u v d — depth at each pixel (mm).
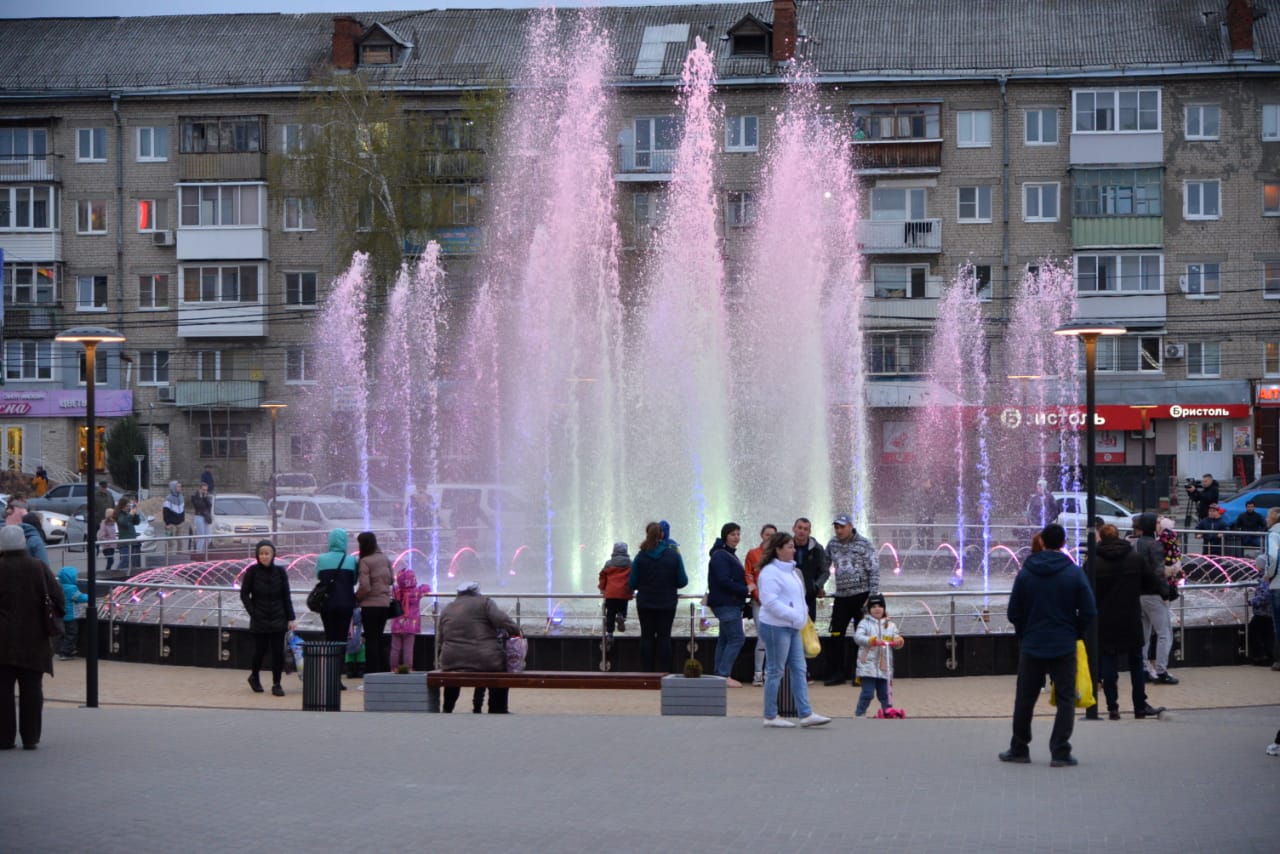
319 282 56188
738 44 55000
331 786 9719
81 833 8289
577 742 11609
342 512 37812
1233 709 14273
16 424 56844
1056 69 52562
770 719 12477
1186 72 52031
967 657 16516
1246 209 52312
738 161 53750
